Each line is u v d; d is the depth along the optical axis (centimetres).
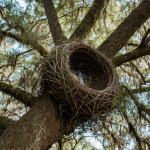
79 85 262
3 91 350
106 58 333
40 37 422
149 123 445
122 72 558
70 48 304
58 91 267
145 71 554
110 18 586
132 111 450
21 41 436
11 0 502
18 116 464
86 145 463
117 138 431
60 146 355
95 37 585
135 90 484
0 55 460
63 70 265
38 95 303
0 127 302
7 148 222
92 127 311
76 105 260
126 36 375
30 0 565
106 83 313
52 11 414
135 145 420
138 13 385
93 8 421
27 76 344
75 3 576
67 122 284
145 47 386
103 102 274
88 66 347
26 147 230
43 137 249
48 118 264
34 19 570
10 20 466
